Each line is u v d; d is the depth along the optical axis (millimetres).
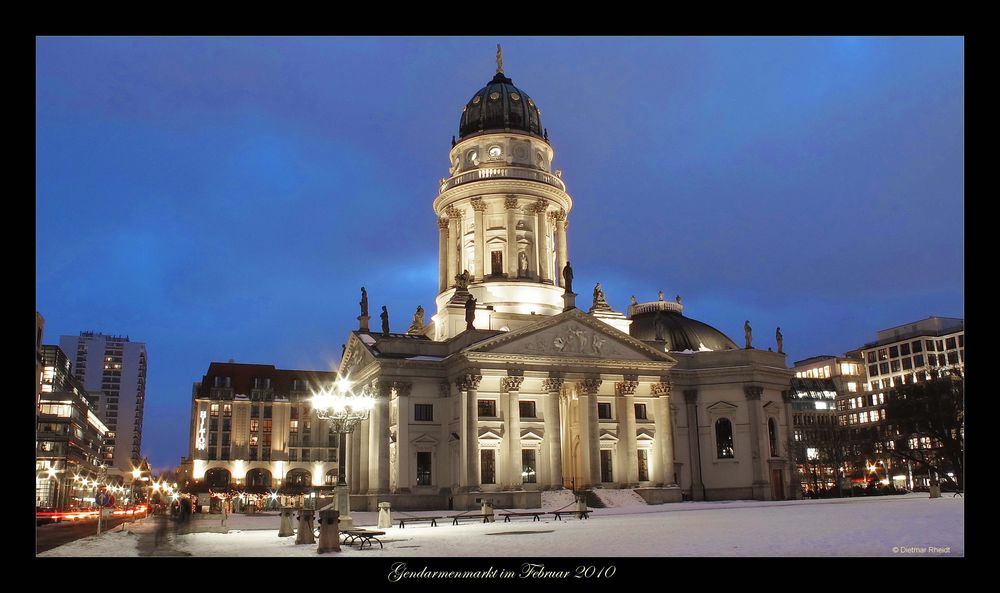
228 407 162375
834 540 31672
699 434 98938
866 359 190750
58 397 141250
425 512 79812
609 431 89000
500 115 106250
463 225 105000
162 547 37094
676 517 57406
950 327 182500
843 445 137250
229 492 133500
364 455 91062
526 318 97000
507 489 83188
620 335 90312
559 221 106375
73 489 149125
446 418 88188
